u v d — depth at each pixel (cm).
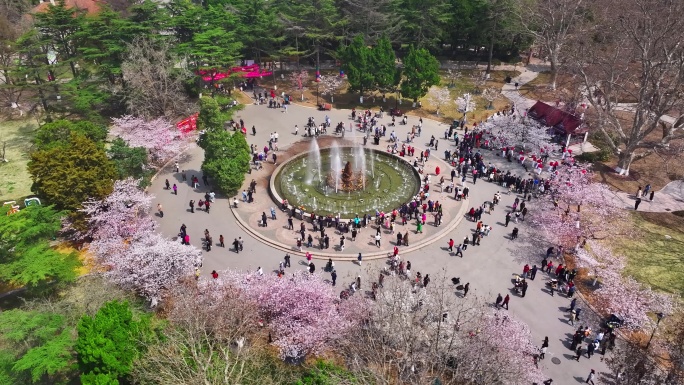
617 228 5166
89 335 2989
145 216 5375
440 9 9106
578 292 4512
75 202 4806
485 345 3325
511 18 8706
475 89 8669
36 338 3303
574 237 4903
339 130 7288
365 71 7794
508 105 8206
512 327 3644
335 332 3541
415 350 3391
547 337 3809
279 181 6069
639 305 3966
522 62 9975
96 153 4969
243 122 7512
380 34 8831
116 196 4850
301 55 9369
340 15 8950
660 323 4119
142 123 6275
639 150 6775
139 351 3138
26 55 7825
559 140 7006
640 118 5806
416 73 7638
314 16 8456
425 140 7169
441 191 5891
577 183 5253
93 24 7125
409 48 8544
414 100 8062
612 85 6175
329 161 6550
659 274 4694
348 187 5884
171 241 4488
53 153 4844
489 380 3128
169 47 7344
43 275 3719
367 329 3566
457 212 5538
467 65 9775
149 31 7275
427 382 3059
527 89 8744
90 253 4472
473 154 6712
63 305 3666
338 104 8269
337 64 9638
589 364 3794
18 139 7062
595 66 7344
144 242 4397
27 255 3891
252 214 5488
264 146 6931
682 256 4903
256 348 3525
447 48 10362
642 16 5853
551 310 4300
